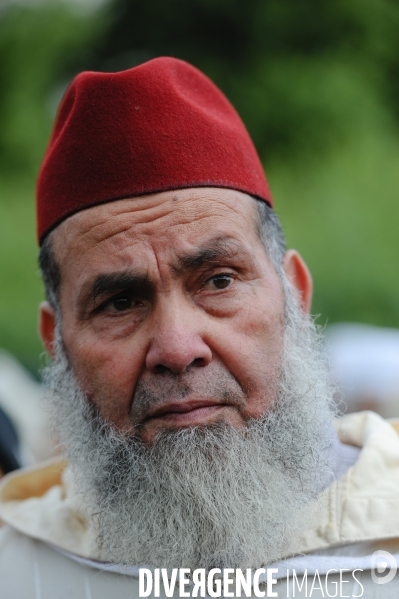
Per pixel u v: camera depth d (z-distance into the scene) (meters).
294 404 3.18
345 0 18.39
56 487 3.90
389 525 2.92
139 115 3.20
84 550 3.35
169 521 2.93
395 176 14.34
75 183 3.21
